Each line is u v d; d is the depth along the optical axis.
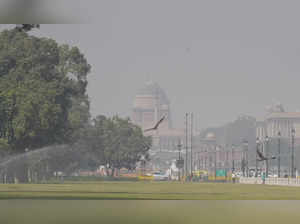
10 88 192.75
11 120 189.00
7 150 197.88
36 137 195.12
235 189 155.88
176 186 189.12
